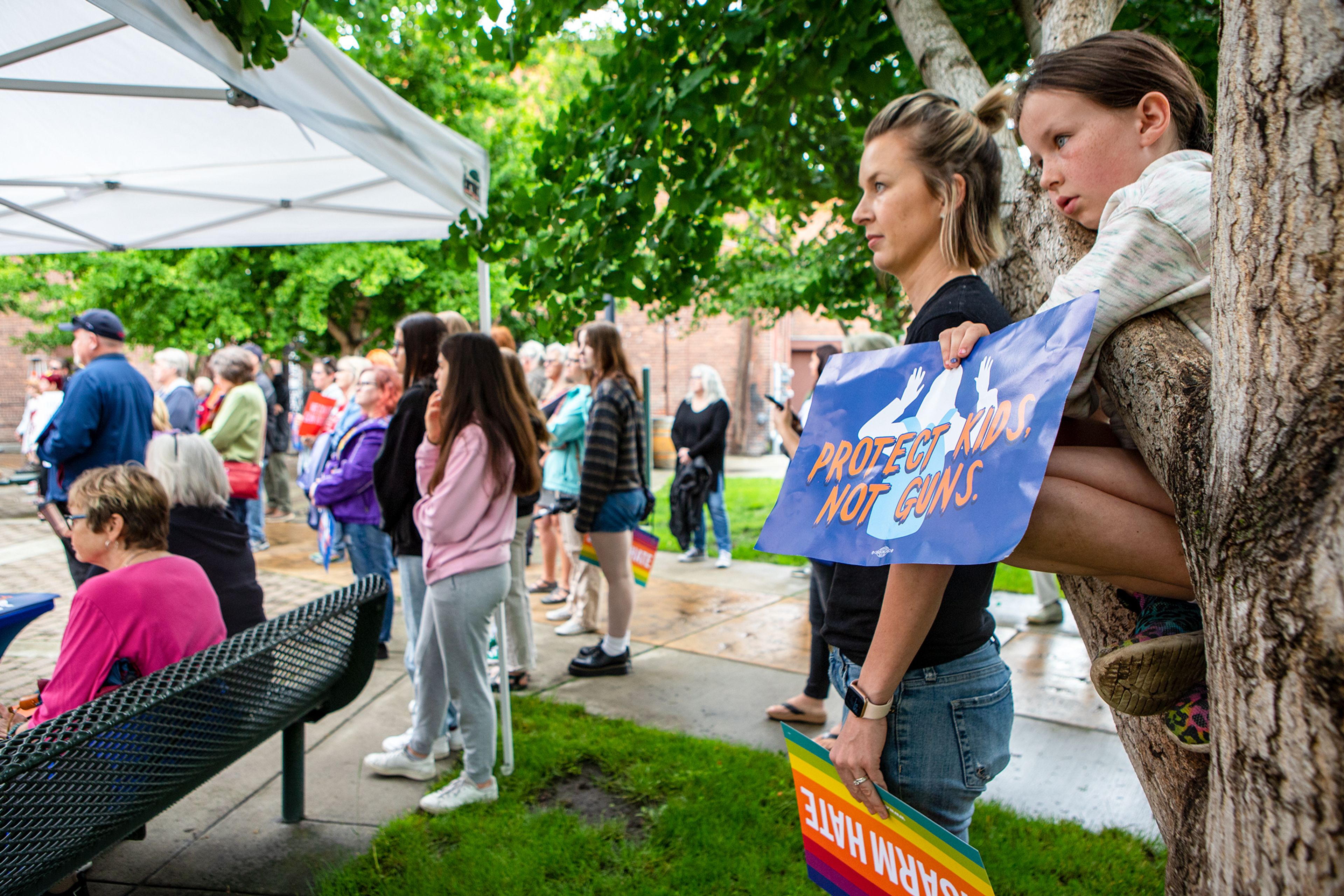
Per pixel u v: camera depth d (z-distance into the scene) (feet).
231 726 7.53
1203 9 9.95
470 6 9.63
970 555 3.31
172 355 22.88
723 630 17.17
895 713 4.53
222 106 9.44
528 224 10.18
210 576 10.27
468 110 37.63
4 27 7.23
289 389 51.60
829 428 4.50
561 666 14.87
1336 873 2.22
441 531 9.21
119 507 7.84
